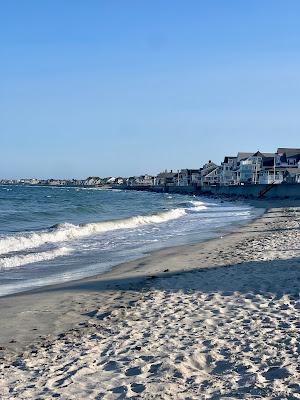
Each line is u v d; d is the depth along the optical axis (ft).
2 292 37.88
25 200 196.03
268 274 39.83
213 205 213.66
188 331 25.21
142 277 42.45
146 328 26.18
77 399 16.98
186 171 545.03
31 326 27.76
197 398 16.62
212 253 57.26
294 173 336.49
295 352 21.01
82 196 280.92
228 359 20.59
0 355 22.63
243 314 27.89
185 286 37.04
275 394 16.57
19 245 64.39
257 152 398.62
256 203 228.84
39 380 19.01
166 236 82.07
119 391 17.60
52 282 41.98
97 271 47.44
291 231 81.25
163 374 19.11
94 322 28.19
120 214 135.33
